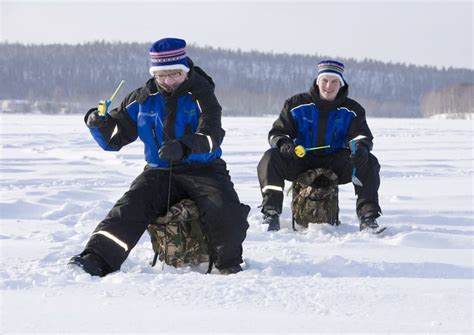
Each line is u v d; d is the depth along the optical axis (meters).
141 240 5.04
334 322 2.79
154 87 4.39
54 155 13.61
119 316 2.83
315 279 3.64
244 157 13.46
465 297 3.28
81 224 5.77
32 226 5.68
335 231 5.79
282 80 161.00
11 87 131.25
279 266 4.18
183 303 3.08
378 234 5.52
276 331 2.65
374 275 4.11
